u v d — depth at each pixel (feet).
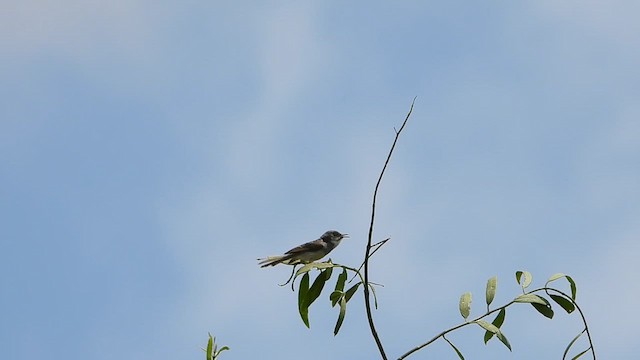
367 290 32.45
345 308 35.91
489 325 34.32
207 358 33.55
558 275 35.81
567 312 35.40
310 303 38.60
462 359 32.53
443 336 33.04
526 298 35.24
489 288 35.47
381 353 31.89
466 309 35.14
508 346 33.96
